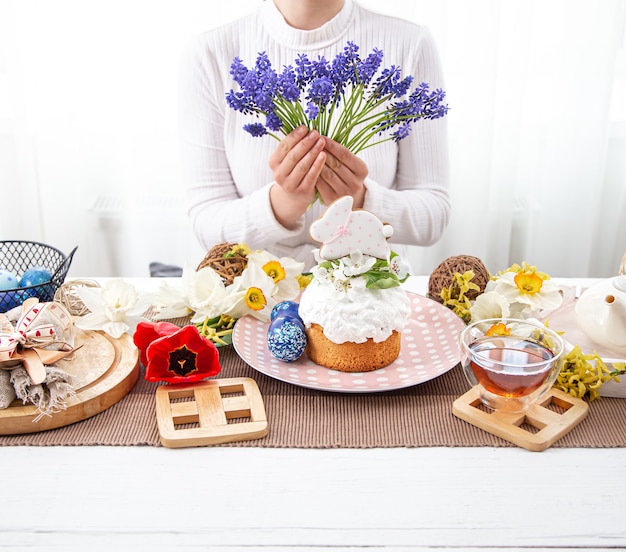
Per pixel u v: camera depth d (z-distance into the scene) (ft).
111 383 3.00
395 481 2.56
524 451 2.72
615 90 6.95
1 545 2.28
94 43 6.31
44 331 2.93
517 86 6.38
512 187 6.72
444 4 6.16
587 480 2.57
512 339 2.99
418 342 3.45
